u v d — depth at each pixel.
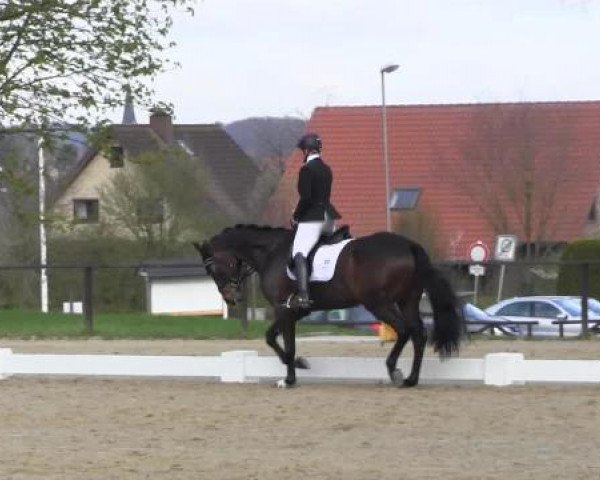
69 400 12.92
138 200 38.12
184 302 33.88
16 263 36.78
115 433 10.87
